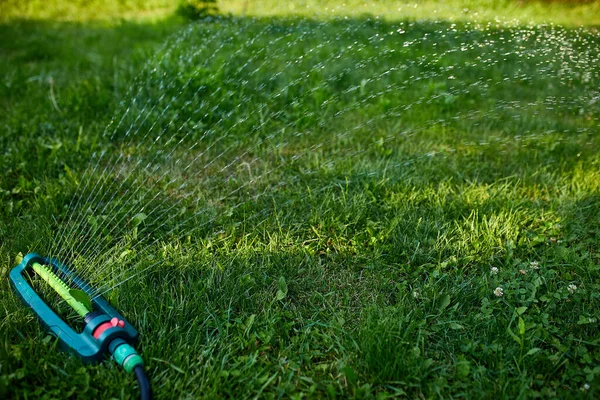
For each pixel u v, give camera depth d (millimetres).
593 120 3891
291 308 2209
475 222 2680
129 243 2475
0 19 7949
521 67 4238
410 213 2750
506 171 3234
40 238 2490
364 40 4629
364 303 2217
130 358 1752
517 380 1818
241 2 6156
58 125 3785
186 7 6270
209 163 3281
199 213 2730
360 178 3057
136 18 7750
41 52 5805
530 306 2188
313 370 1894
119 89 4277
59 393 1740
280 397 1784
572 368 1872
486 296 2211
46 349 1887
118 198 2936
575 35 4059
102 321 1874
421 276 2359
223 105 3891
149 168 3291
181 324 2051
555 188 3035
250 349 1970
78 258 2367
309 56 4578
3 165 3193
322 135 3701
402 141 3613
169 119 3766
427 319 2127
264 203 2861
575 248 2479
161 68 4227
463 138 3656
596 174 3133
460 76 4402
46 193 2947
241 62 4457
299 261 2438
